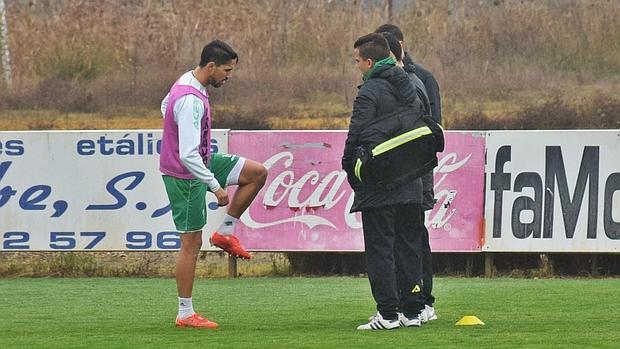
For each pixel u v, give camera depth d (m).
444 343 22.91
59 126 78.81
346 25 95.44
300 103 84.31
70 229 40.38
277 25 95.00
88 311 30.12
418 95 26.53
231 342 23.27
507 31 95.75
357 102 24.44
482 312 28.75
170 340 23.72
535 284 35.84
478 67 92.19
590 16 96.88
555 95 79.75
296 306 30.81
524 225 39.34
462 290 34.09
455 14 97.94
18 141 40.34
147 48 93.00
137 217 40.19
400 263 25.58
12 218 40.47
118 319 28.28
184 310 26.08
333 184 39.94
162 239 40.16
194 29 93.81
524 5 98.19
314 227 40.03
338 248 39.94
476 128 70.62
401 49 26.70
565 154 39.06
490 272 40.09
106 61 92.81
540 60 94.00
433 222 39.62
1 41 92.25
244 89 84.81
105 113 83.62
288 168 40.06
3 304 31.83
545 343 22.88
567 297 31.89
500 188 39.41
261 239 40.25
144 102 85.81
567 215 39.12
